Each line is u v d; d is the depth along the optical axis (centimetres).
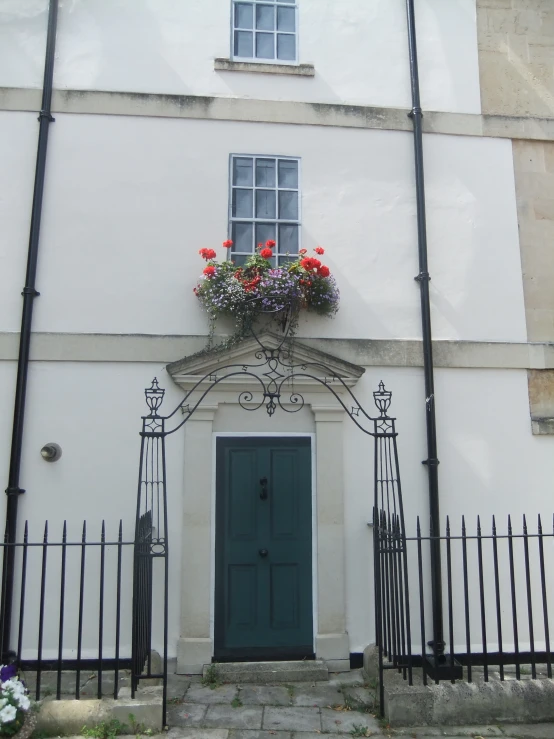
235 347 570
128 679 499
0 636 520
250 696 497
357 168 638
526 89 673
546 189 655
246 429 582
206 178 618
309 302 588
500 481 594
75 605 546
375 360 599
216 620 554
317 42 661
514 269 636
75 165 607
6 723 401
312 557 571
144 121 621
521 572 584
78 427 567
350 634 560
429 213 638
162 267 598
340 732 439
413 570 573
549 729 447
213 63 641
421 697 453
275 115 636
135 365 580
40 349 572
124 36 636
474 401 605
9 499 542
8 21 626
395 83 660
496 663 568
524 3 683
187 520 557
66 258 591
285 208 628
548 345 621
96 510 558
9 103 608
